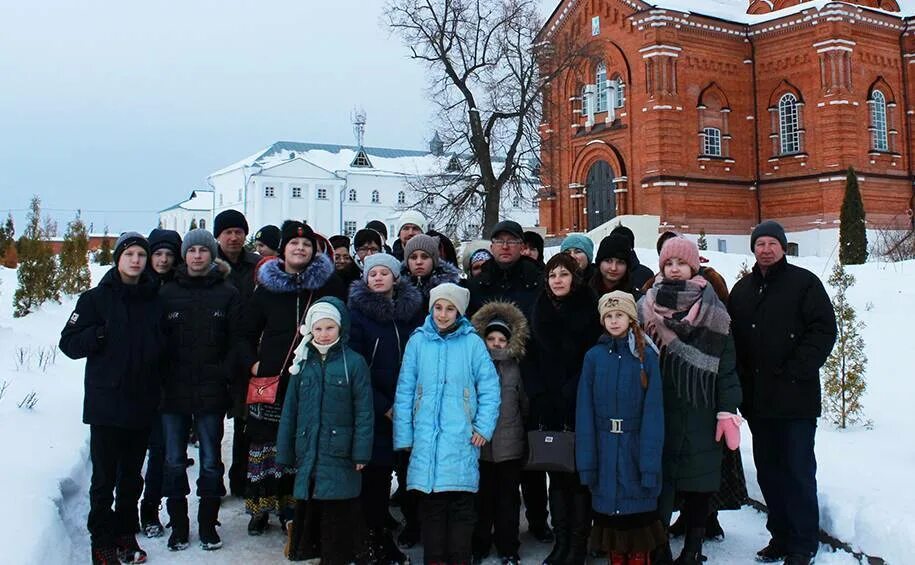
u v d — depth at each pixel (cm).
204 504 689
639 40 3725
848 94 3600
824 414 962
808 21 3650
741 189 3844
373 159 8194
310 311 637
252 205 7362
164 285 718
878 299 1709
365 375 636
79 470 815
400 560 657
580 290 658
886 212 3734
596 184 4016
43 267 1838
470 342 642
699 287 620
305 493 620
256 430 713
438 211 3731
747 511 772
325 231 7594
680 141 3669
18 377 1144
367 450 623
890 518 601
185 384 689
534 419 654
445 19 3609
